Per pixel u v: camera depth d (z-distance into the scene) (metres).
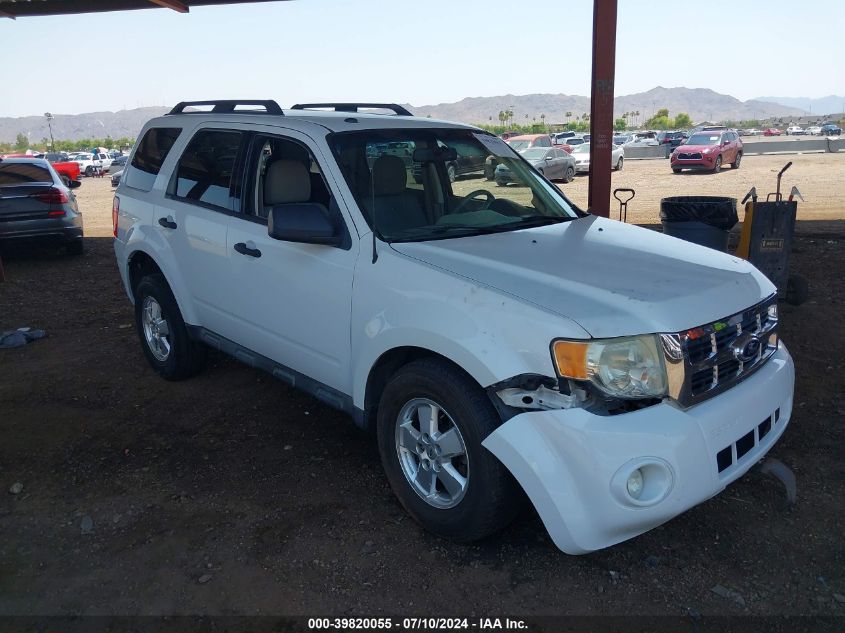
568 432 2.68
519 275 3.10
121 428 4.66
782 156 36.22
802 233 11.24
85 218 18.03
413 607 2.90
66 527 3.55
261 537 3.40
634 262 3.33
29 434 4.61
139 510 3.68
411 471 3.39
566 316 2.76
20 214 10.13
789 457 4.03
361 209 3.61
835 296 7.23
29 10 12.53
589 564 3.16
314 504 3.69
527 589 3.00
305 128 4.02
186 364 5.28
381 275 3.38
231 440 4.46
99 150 65.69
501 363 2.83
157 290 5.16
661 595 2.95
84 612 2.92
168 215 4.93
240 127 4.48
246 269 4.22
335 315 3.65
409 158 4.00
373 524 3.50
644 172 29.34
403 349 3.34
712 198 6.98
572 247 3.54
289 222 3.46
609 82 8.08
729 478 2.88
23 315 7.67
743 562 3.14
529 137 25.98
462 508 3.09
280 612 2.89
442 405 3.10
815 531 3.35
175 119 5.26
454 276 3.12
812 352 5.64
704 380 2.88
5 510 3.72
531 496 2.75
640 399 2.76
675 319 2.80
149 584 3.08
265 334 4.23
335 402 3.81
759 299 3.24
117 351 6.28
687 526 3.42
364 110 5.25
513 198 4.32
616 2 7.88
